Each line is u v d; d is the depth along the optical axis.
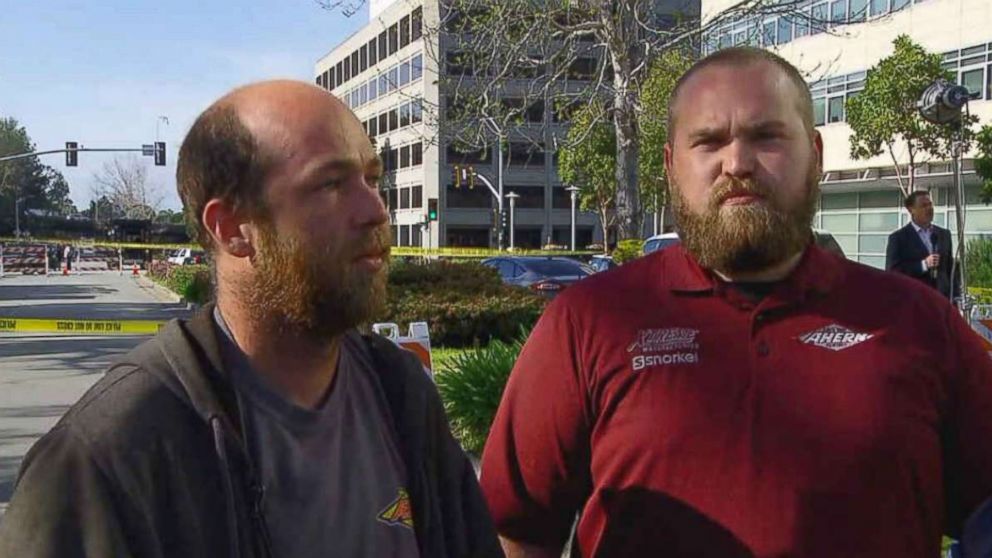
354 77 58.50
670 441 2.15
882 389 2.11
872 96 27.19
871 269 2.32
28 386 11.27
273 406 1.72
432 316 13.16
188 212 1.78
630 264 2.42
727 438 2.12
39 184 123.06
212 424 1.59
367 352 1.96
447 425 2.04
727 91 2.21
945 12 32.12
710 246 2.17
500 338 13.43
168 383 1.59
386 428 1.89
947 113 11.26
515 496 2.40
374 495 1.81
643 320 2.25
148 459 1.51
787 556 2.06
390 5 36.22
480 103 15.43
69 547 1.44
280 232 1.69
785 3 15.45
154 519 1.50
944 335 2.23
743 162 2.15
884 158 33.75
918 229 10.82
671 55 16.88
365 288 1.74
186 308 23.73
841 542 2.06
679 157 2.29
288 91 1.75
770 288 2.21
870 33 34.75
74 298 31.06
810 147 2.26
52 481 1.47
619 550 2.21
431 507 1.88
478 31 15.38
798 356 2.14
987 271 20.33
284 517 1.68
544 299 14.48
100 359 13.73
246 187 1.69
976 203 30.31
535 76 16.06
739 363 2.16
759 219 2.13
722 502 2.11
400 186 71.56
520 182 70.75
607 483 2.24
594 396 2.28
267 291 1.70
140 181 92.25
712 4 25.72
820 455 2.08
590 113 17.06
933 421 2.17
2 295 32.91
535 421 2.36
